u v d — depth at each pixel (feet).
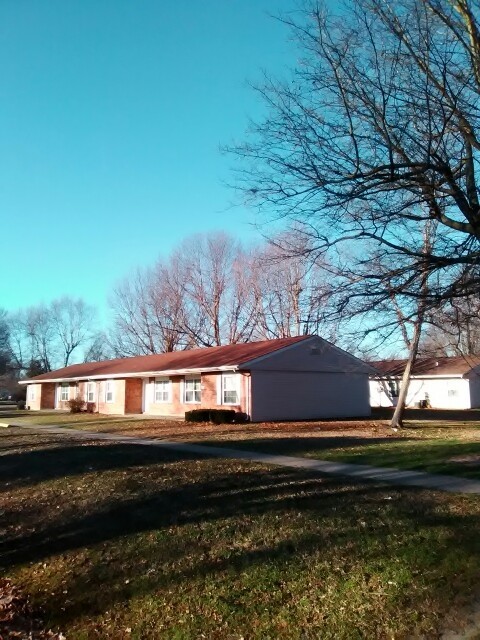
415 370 124.98
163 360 105.29
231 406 82.53
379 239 21.70
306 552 20.12
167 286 142.10
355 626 15.37
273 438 53.11
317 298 22.24
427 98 21.11
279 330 117.39
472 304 20.95
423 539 20.10
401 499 25.61
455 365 124.77
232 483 30.55
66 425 79.87
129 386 105.19
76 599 20.12
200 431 63.41
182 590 18.97
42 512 29.50
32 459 44.14
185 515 25.71
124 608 18.85
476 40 21.76
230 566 19.90
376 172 21.57
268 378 81.71
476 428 65.67
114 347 155.94
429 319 21.58
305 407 85.40
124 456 42.50
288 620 16.20
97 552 23.22
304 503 25.77
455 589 16.55
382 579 17.48
